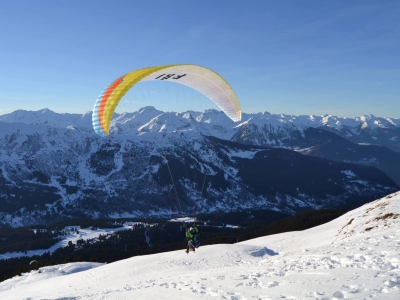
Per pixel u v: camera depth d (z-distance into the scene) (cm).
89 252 14838
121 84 2053
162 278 2252
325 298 954
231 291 1249
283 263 1711
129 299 1555
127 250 15438
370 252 1459
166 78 2312
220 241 14175
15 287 4431
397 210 3859
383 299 859
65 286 3080
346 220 5347
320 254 1697
